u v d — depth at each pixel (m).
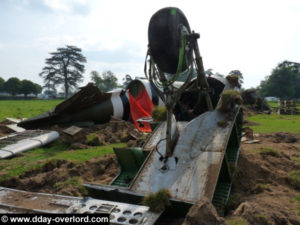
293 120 21.55
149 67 5.17
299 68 93.25
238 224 3.85
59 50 95.94
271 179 6.29
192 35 4.89
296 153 9.23
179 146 4.94
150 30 4.82
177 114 7.15
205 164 4.46
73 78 97.25
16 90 97.56
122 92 16.77
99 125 15.08
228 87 6.73
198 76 5.36
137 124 14.65
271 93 90.50
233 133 6.06
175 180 4.32
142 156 5.64
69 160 8.16
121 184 5.57
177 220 4.05
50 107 36.59
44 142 10.70
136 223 3.46
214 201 4.76
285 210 4.52
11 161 8.24
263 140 12.05
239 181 6.02
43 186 6.70
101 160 8.17
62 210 3.85
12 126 13.77
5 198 4.36
